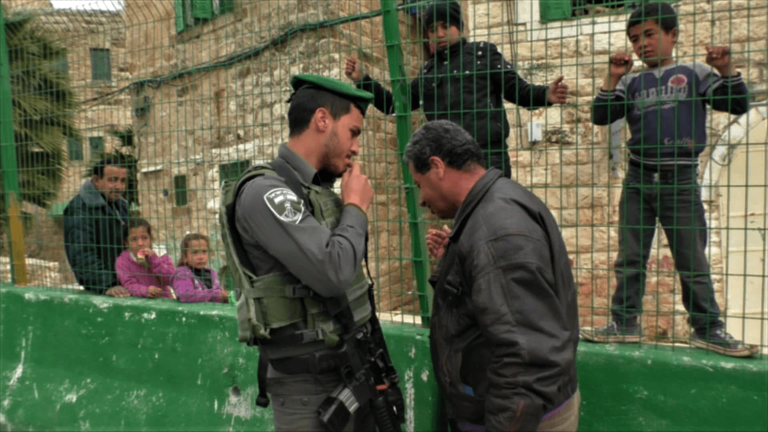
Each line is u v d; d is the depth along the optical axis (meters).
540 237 1.82
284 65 3.47
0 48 4.13
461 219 1.96
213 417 3.29
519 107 2.85
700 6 4.34
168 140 3.77
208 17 3.58
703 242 2.60
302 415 2.06
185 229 3.67
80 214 3.82
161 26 3.81
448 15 2.89
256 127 3.59
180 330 3.40
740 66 3.88
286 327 2.02
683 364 2.34
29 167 4.16
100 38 3.99
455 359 1.99
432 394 2.77
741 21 4.20
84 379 3.71
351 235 1.98
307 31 3.20
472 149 2.02
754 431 2.23
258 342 2.11
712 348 2.42
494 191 1.93
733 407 2.26
